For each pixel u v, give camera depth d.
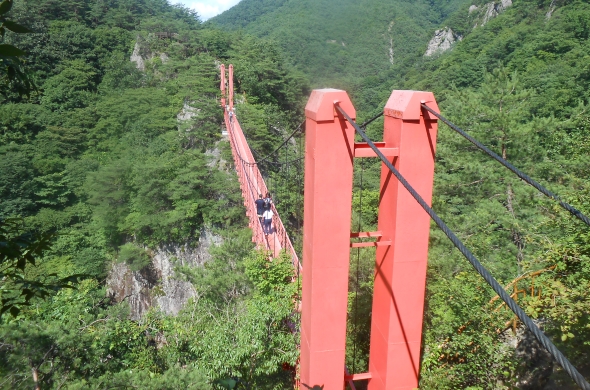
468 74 44.28
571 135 15.63
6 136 41.12
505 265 11.12
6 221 3.32
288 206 24.28
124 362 9.55
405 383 4.70
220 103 39.31
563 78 26.56
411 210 4.36
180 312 11.81
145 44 58.16
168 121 42.50
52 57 52.06
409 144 4.27
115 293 31.48
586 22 35.25
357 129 3.63
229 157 31.89
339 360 4.57
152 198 31.36
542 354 7.95
